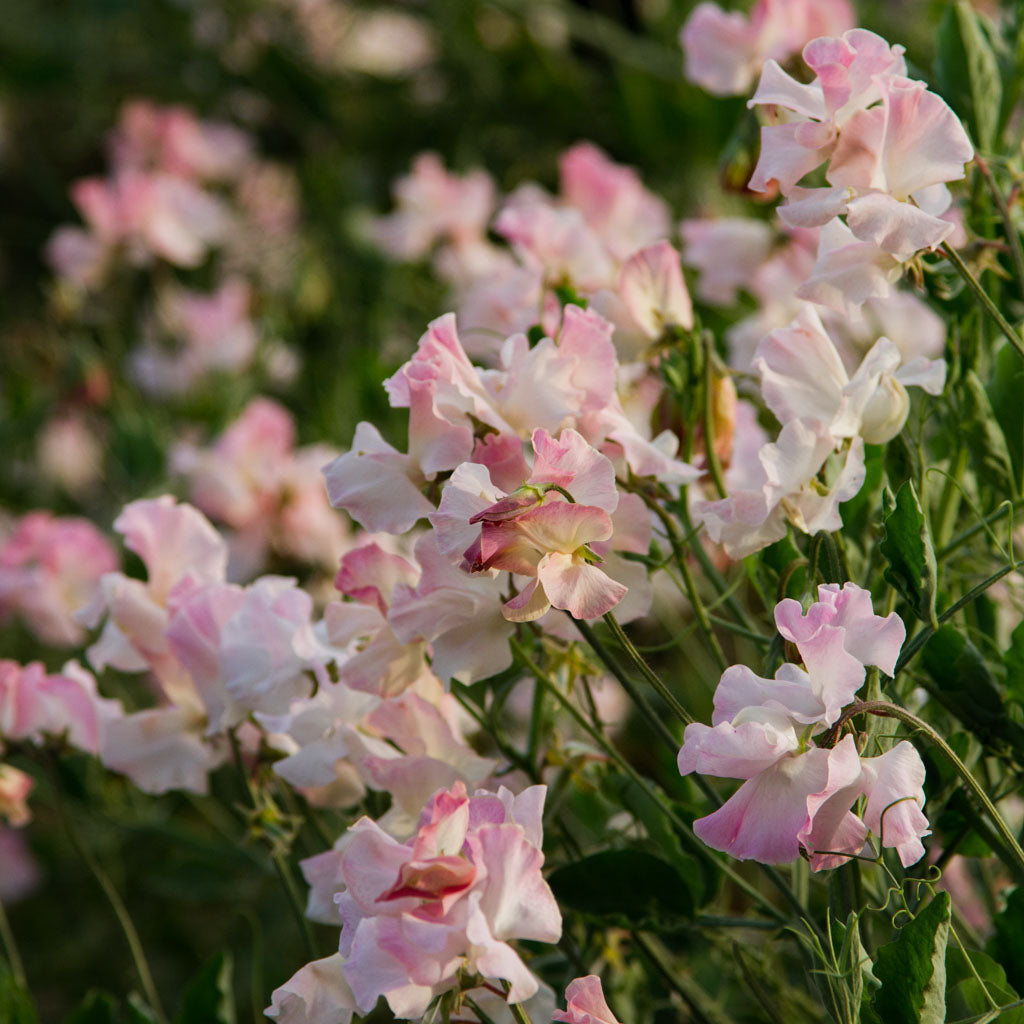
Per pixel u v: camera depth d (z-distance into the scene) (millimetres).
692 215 3139
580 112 3576
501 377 1283
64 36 4160
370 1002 1223
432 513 1236
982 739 1322
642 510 1295
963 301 1390
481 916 1215
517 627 1308
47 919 2613
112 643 1417
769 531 1283
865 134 1256
